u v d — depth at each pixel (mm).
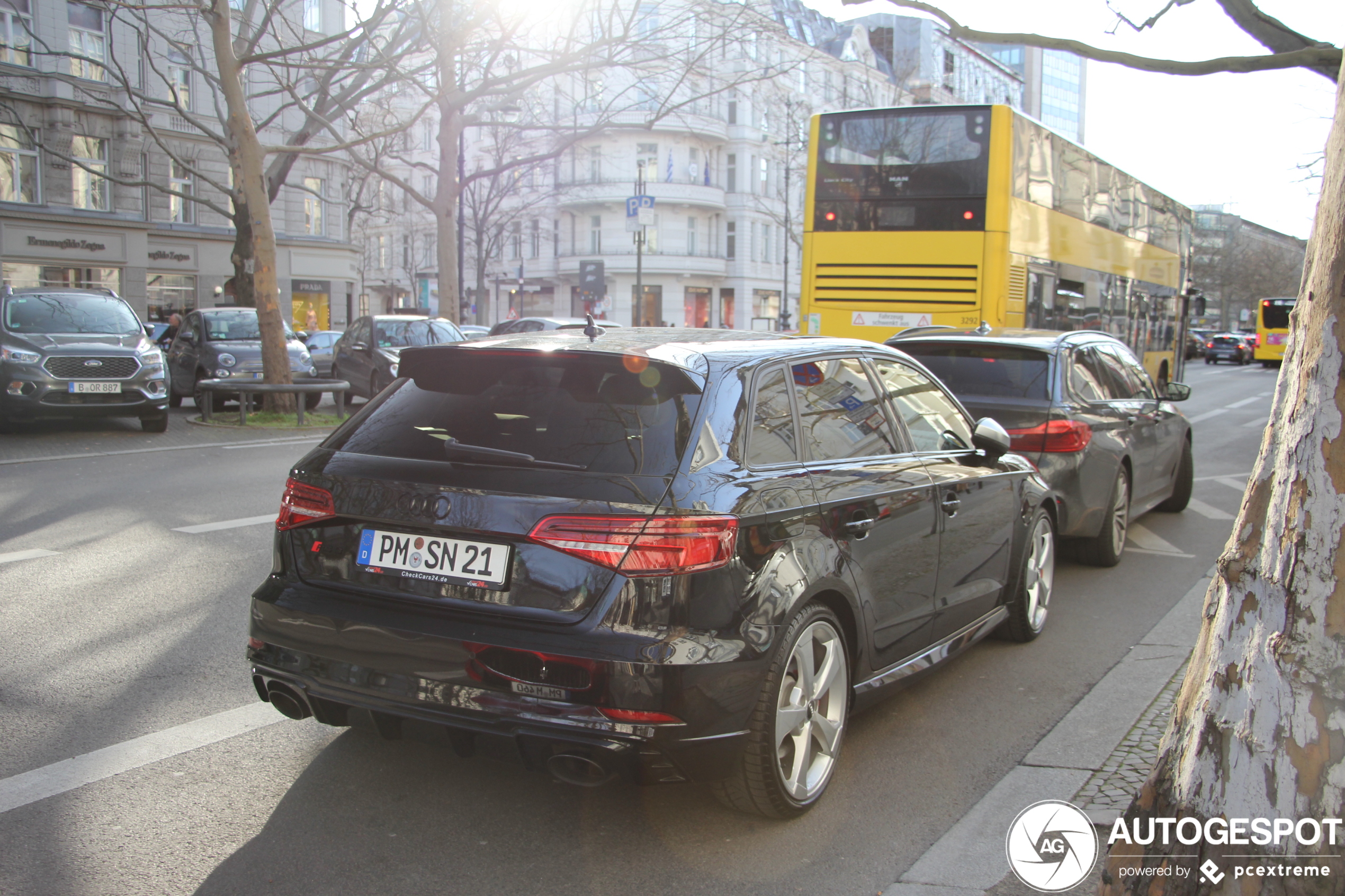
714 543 3115
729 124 61625
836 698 3725
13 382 12922
